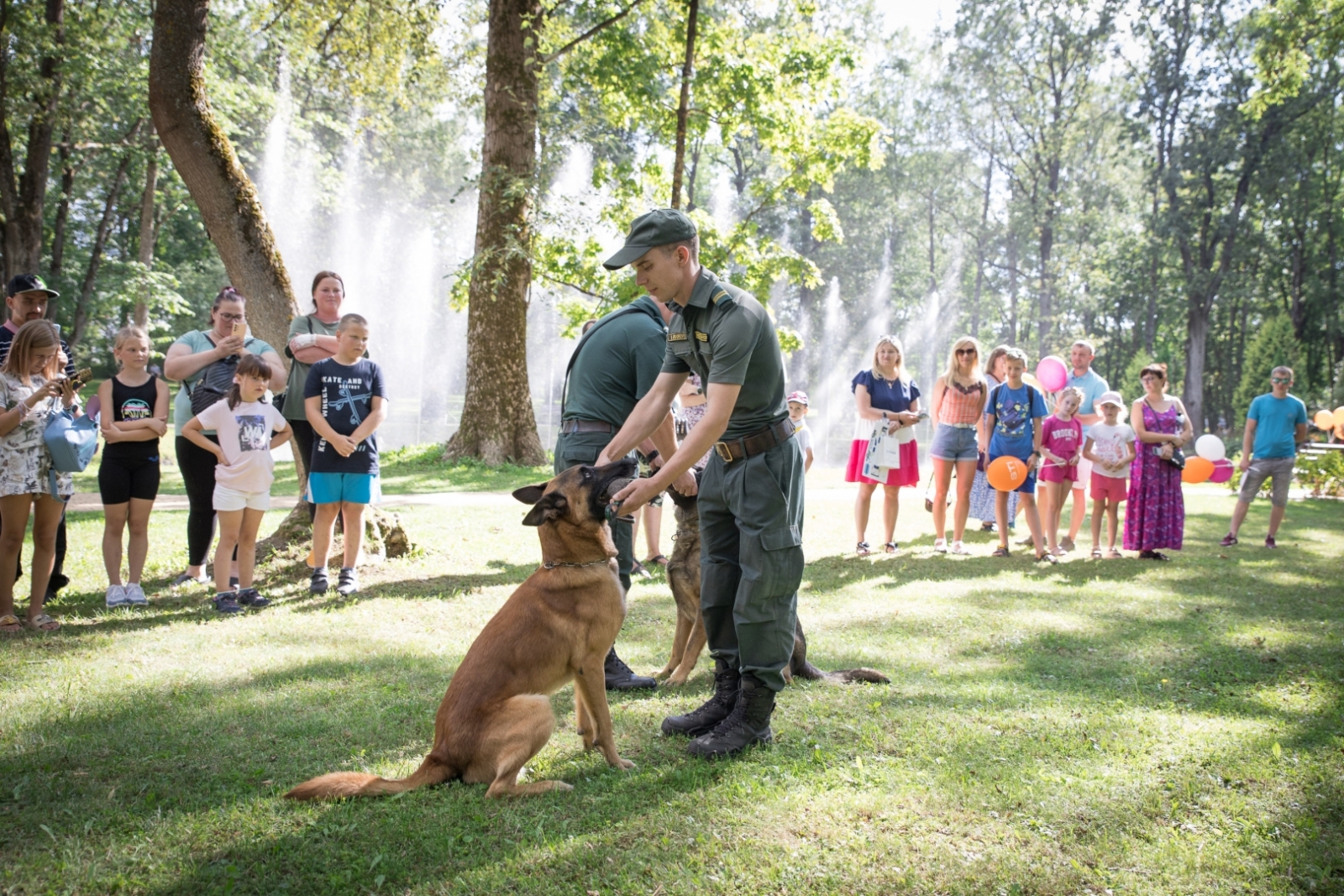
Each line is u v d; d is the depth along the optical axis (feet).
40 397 16.34
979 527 33.47
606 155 48.32
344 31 49.57
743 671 11.08
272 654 15.42
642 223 10.52
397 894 7.62
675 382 11.82
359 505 20.54
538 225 45.57
